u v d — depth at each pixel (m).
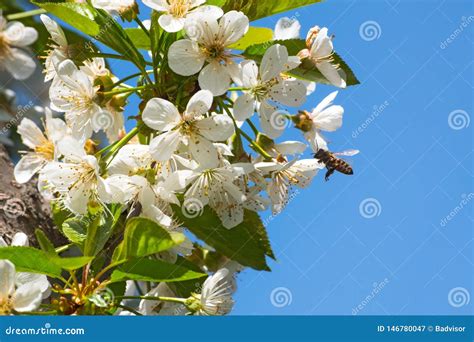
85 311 0.39
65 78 0.41
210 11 0.40
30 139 0.43
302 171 0.44
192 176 0.40
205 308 0.41
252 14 0.43
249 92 0.41
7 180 0.44
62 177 0.40
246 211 0.43
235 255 0.43
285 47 0.41
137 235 0.38
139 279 0.39
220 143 0.41
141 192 0.40
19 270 0.38
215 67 0.41
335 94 0.44
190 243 0.42
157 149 0.40
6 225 0.43
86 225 0.40
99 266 0.40
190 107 0.40
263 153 0.43
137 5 0.42
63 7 0.41
